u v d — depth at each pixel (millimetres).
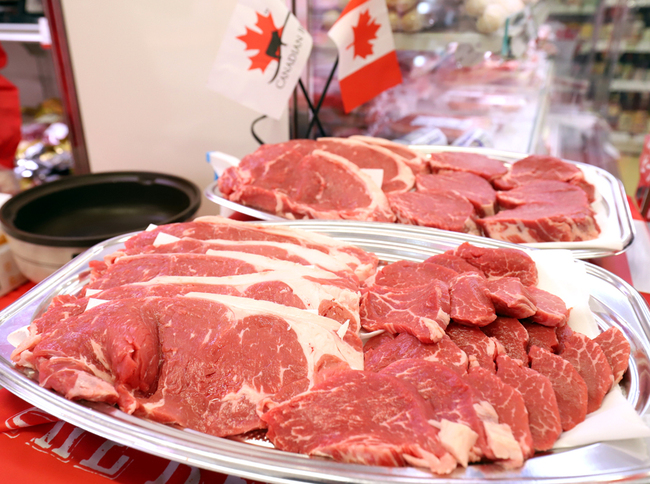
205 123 1000
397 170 773
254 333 427
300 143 813
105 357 415
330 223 639
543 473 316
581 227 622
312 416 366
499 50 877
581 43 1101
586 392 385
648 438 341
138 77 982
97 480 376
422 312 453
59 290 533
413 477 312
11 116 929
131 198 903
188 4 899
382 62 823
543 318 446
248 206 735
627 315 478
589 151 1124
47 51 1174
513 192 714
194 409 396
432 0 859
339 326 442
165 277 496
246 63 765
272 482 314
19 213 769
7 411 422
